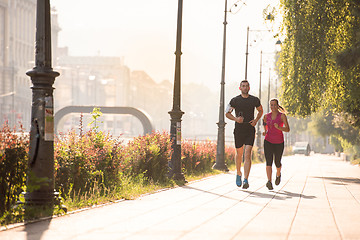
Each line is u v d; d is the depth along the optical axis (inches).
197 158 1014.4
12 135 396.2
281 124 608.1
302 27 933.8
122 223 351.9
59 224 347.6
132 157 697.0
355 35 864.3
